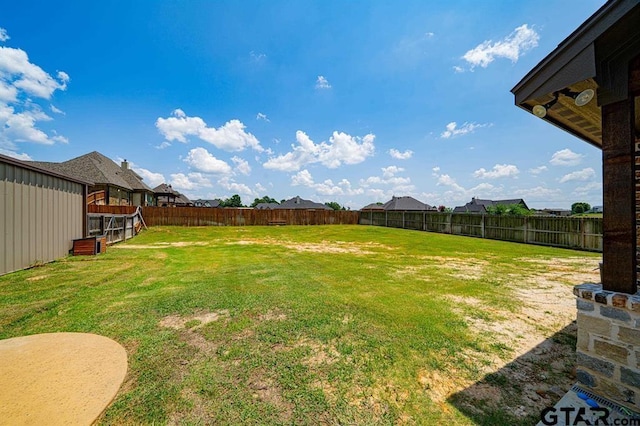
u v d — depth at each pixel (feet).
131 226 46.96
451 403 6.56
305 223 82.43
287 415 6.13
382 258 28.04
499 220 47.67
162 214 67.77
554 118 8.79
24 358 8.29
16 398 6.36
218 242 41.91
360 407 6.41
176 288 16.07
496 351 9.14
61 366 7.85
